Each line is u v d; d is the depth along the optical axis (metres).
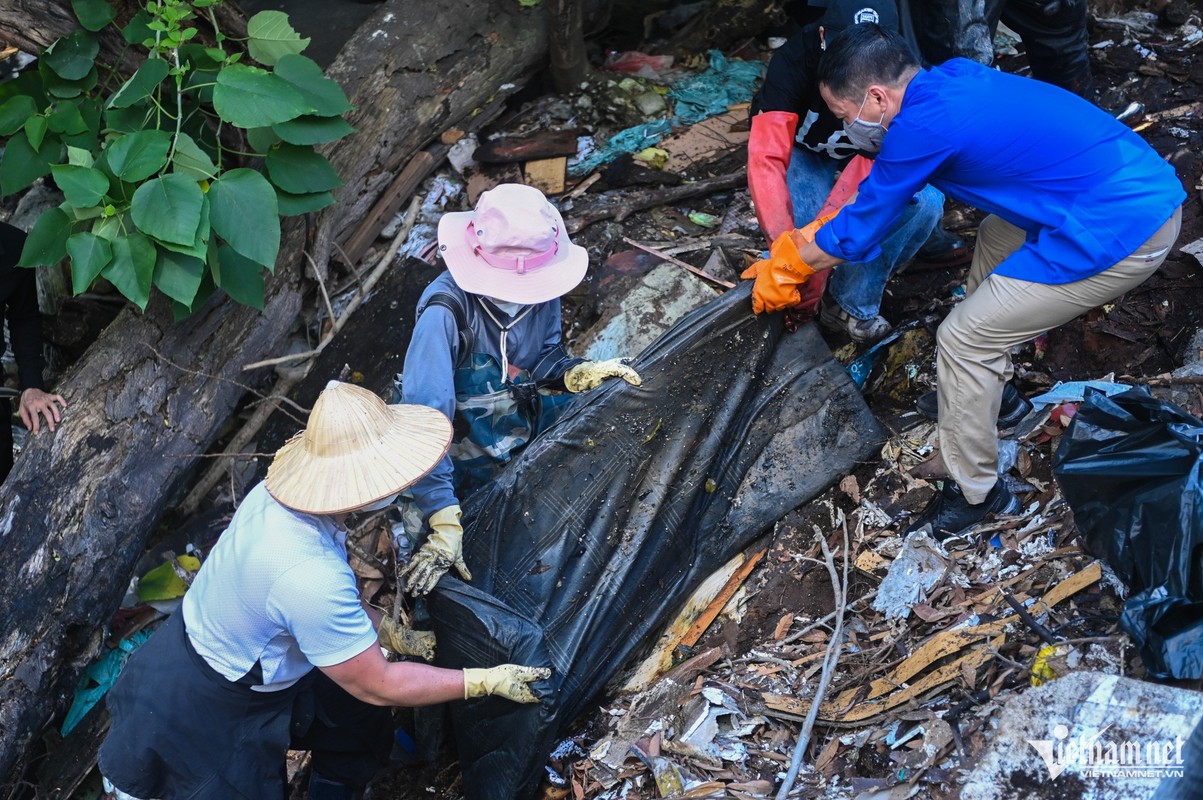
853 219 2.79
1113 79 4.50
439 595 2.85
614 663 3.11
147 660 2.59
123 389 3.72
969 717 2.53
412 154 4.80
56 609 3.40
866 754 2.61
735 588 3.28
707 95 4.99
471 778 2.89
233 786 2.60
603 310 4.07
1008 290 2.68
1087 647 2.53
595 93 5.05
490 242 2.81
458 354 2.99
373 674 2.46
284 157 3.65
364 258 4.66
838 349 3.81
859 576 3.14
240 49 3.94
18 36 3.59
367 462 2.37
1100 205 2.58
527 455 3.14
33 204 4.85
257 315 4.06
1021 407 3.36
